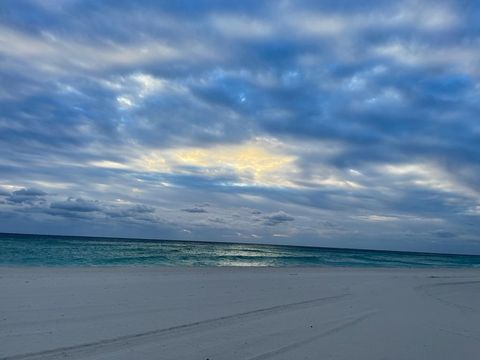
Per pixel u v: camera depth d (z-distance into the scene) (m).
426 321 8.48
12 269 14.00
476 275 26.56
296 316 8.19
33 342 5.47
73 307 7.82
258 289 12.12
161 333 6.29
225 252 55.78
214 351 5.51
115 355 5.13
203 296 10.15
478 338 7.14
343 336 6.73
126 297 9.28
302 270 20.92
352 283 15.24
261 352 5.57
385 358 5.62
